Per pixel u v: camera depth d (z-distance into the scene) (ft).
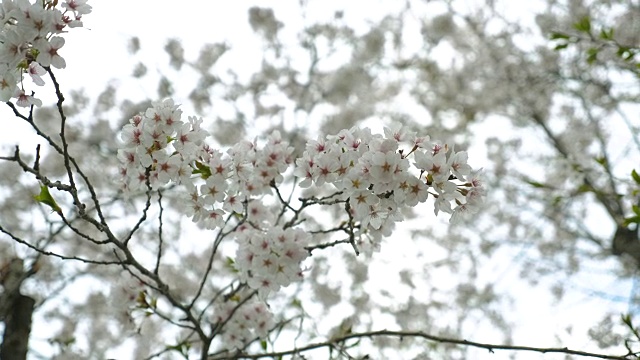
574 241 26.37
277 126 26.05
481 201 7.73
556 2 26.45
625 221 10.18
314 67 27.43
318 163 7.67
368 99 28.32
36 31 6.84
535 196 26.14
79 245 20.45
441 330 25.45
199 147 8.33
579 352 8.36
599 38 14.05
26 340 12.47
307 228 22.85
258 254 8.86
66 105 23.59
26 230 20.45
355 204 7.29
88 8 7.24
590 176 22.95
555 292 26.89
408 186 7.11
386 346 23.44
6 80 6.93
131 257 8.20
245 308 11.57
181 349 11.04
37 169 7.06
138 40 25.00
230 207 8.94
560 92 27.02
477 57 28.78
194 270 23.22
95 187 21.93
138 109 24.82
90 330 20.94
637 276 20.24
